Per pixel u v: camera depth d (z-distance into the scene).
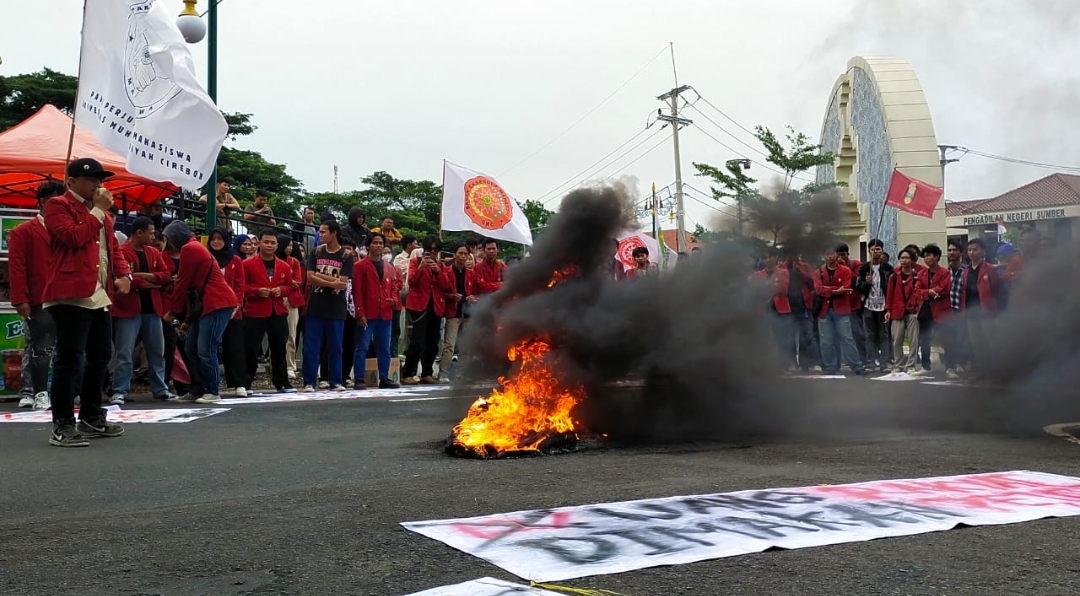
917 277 13.20
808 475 5.25
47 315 9.40
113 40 8.96
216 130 9.81
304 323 11.72
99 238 7.02
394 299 12.87
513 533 3.85
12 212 10.68
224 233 12.02
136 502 4.84
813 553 3.54
